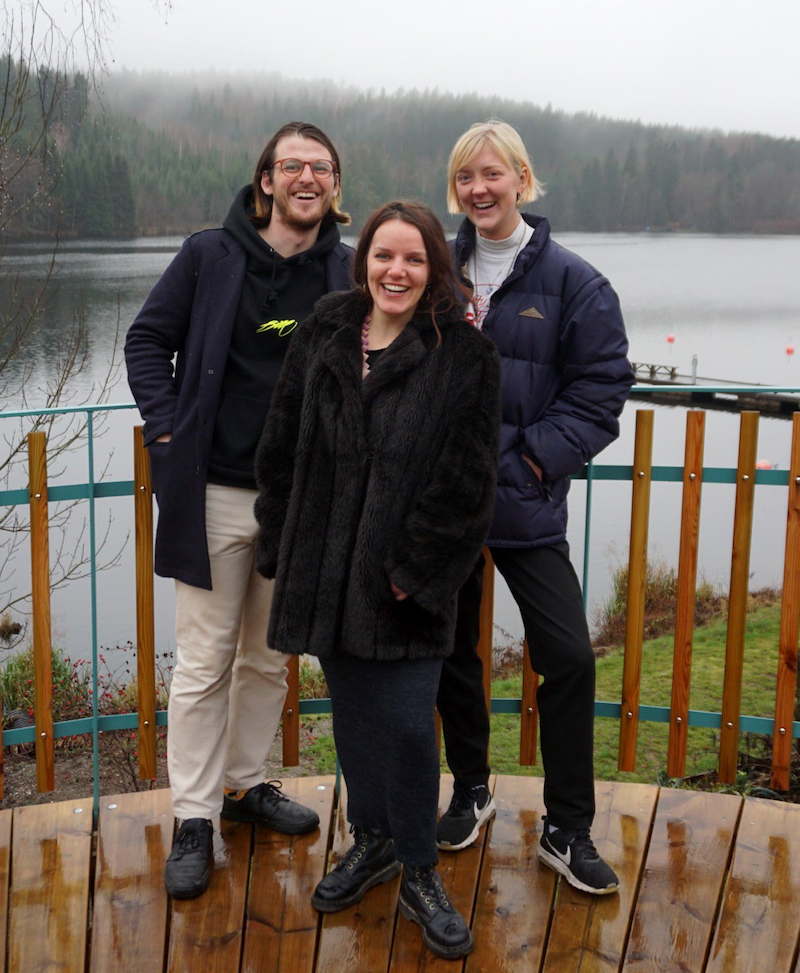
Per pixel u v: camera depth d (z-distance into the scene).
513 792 2.53
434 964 1.92
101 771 5.36
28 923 2.03
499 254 2.18
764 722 2.55
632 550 2.51
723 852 2.28
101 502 13.42
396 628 1.83
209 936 1.99
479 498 1.82
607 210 163.88
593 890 2.09
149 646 2.51
